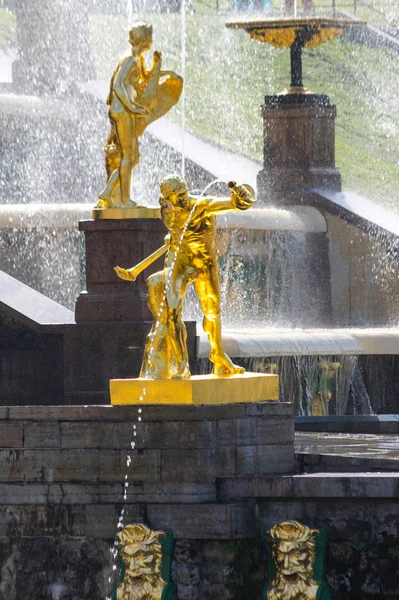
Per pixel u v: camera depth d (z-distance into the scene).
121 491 38.09
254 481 37.97
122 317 49.16
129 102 49.47
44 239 68.44
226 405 38.59
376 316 75.44
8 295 51.69
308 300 75.12
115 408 38.22
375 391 63.56
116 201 49.78
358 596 37.56
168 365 38.69
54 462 38.59
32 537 38.75
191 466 37.78
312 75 108.44
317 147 78.31
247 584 37.78
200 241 39.72
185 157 81.00
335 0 108.81
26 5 83.25
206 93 102.00
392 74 106.81
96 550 38.28
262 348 58.22
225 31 108.75
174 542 37.81
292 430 40.72
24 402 50.44
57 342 50.06
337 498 37.53
